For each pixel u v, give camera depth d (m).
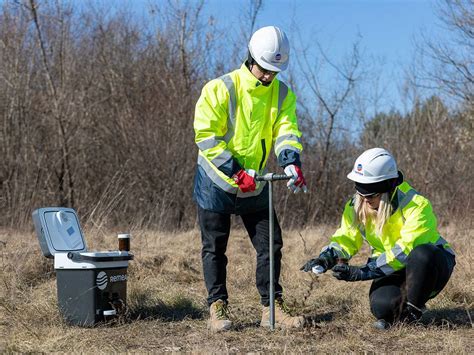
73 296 5.00
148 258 7.35
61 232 5.23
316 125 16.80
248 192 4.87
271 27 4.77
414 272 4.62
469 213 12.89
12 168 14.26
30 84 15.34
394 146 16.42
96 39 17.03
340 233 4.91
